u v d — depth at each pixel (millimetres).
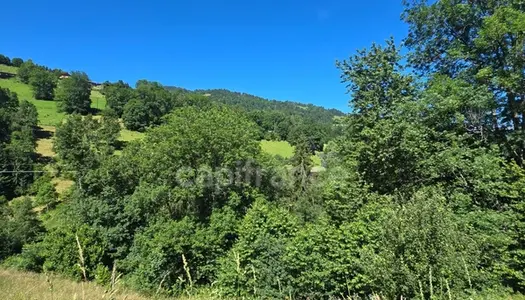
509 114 14695
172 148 28641
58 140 56625
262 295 13562
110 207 28406
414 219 8117
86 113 97500
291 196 37625
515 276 11016
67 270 21422
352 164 15062
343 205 14828
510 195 12172
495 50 14258
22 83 115625
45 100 104812
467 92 13633
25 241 36375
